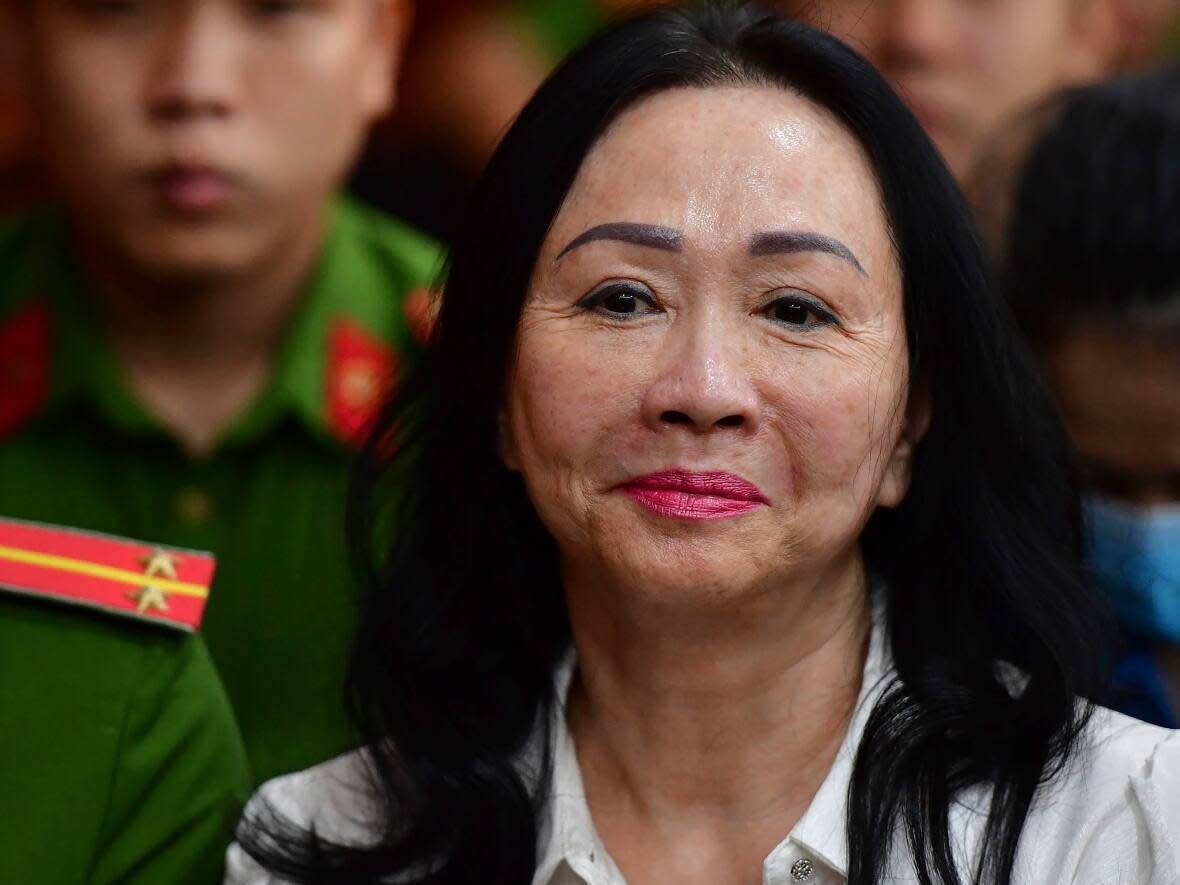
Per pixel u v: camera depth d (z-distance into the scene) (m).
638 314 5.61
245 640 8.55
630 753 6.03
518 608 6.32
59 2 8.12
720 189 5.57
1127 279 7.50
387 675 6.37
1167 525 7.46
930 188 5.81
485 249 5.88
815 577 5.75
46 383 8.73
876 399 5.62
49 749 6.64
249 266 8.41
